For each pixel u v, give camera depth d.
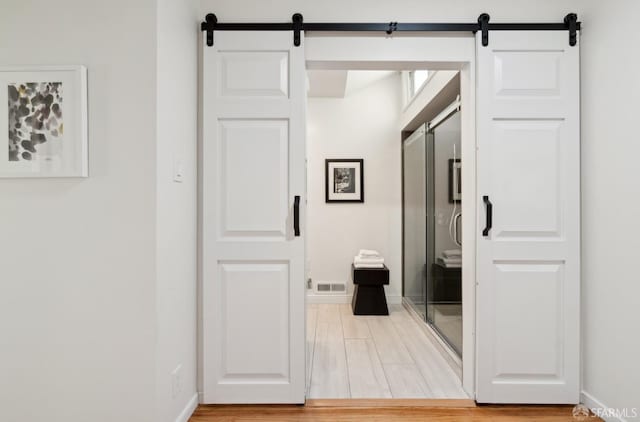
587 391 1.92
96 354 1.53
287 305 1.96
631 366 1.66
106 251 1.54
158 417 1.54
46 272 1.54
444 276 2.88
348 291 4.23
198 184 1.98
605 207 1.80
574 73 1.94
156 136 1.54
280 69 1.95
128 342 1.53
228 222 1.95
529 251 1.94
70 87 1.51
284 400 1.95
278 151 1.95
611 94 1.77
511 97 1.95
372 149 4.27
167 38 1.63
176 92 1.72
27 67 1.52
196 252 1.96
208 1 1.98
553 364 1.94
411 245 3.90
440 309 2.97
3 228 1.54
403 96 4.14
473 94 1.98
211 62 1.94
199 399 1.96
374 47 2.00
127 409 1.53
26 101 1.52
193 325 1.92
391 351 2.75
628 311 1.67
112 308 1.53
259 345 1.95
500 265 1.95
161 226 1.57
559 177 1.95
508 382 1.95
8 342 1.55
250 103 1.95
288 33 1.95
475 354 1.99
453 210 2.68
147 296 1.53
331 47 2.00
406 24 1.96
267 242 1.95
